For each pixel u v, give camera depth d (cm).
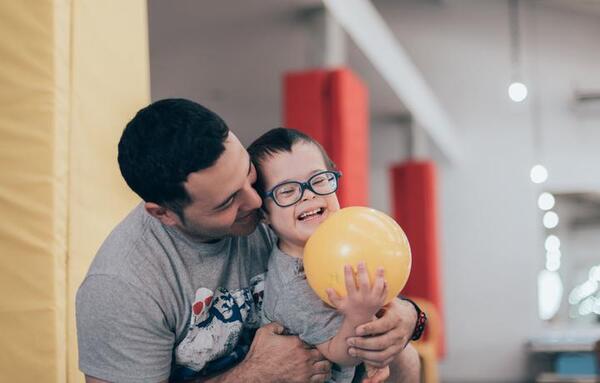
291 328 175
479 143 1022
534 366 970
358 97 568
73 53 221
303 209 170
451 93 1030
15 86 212
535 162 1003
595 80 984
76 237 215
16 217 207
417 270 888
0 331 204
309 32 579
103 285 167
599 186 983
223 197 159
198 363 178
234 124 899
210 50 671
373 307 157
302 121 540
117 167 235
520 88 864
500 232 1005
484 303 999
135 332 166
